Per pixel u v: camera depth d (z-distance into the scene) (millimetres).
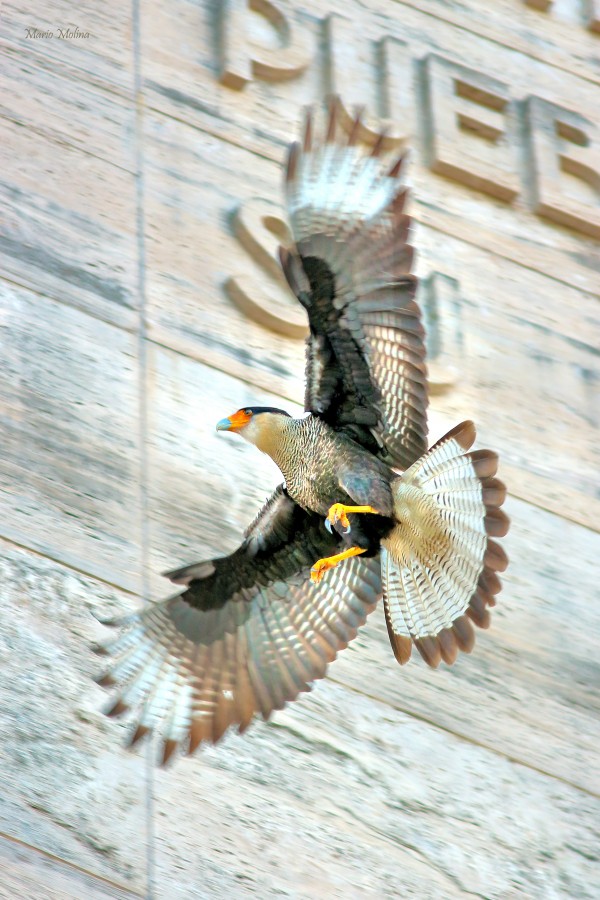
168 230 14977
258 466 13578
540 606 13688
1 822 10172
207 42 17047
